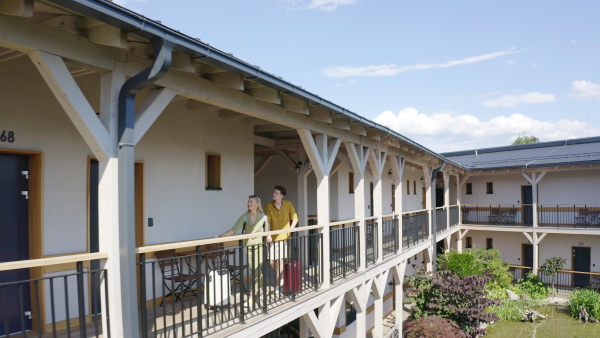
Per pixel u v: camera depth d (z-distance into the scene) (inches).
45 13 135.0
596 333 619.2
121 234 157.6
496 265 798.5
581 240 855.7
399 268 514.6
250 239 273.9
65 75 142.5
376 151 441.1
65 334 207.0
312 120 304.2
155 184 280.8
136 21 136.0
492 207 952.9
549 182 900.0
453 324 491.8
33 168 212.4
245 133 373.7
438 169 671.8
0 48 159.5
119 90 161.2
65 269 223.1
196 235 314.8
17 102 202.4
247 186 374.9
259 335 228.4
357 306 377.7
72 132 228.5
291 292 280.8
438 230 733.3
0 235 201.6
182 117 304.3
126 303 157.3
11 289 205.0
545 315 711.1
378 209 441.1
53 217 218.2
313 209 570.3
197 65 196.4
